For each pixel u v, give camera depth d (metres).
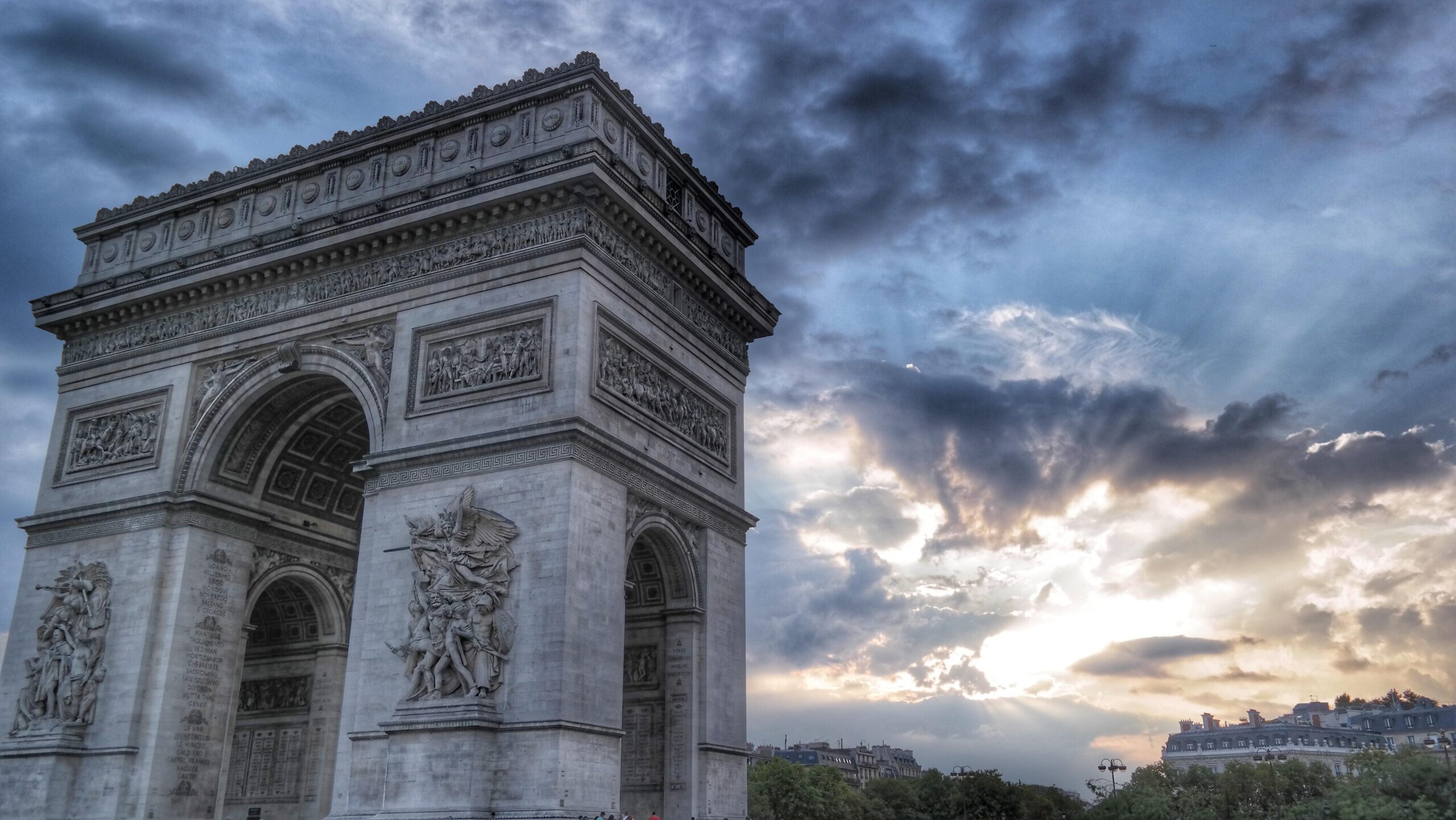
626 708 75.81
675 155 81.25
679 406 77.50
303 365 77.38
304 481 87.12
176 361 82.94
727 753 75.69
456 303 72.12
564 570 62.62
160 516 78.62
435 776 60.75
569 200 69.94
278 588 89.81
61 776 73.81
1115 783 169.00
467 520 65.62
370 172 79.06
